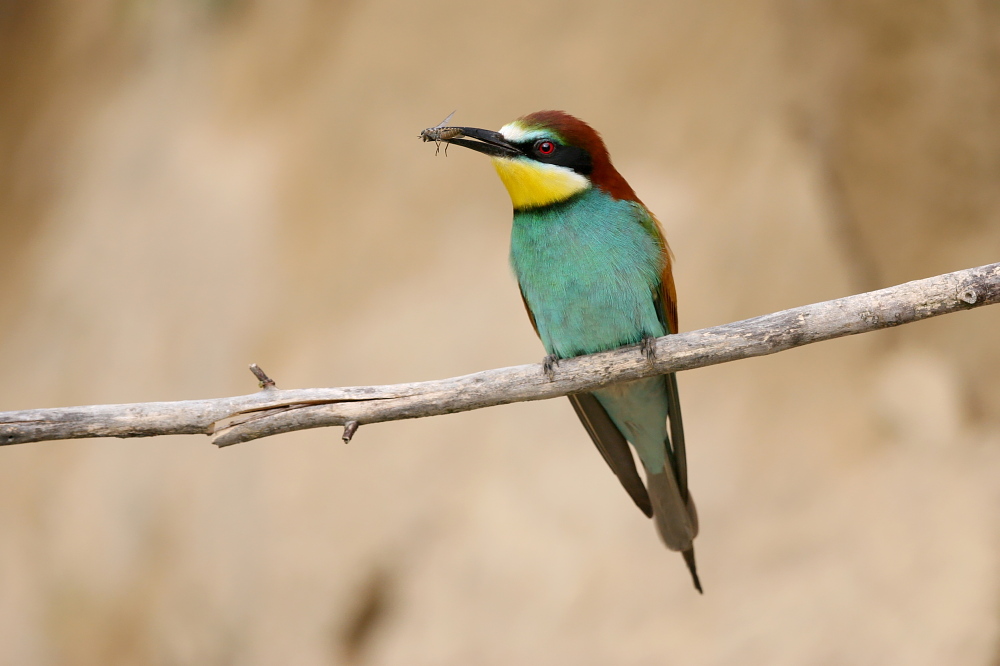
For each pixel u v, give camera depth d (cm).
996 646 923
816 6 1085
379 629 1125
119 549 1252
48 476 1312
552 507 1085
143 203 1342
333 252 1224
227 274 1262
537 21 1180
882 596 972
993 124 1073
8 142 1481
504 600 1076
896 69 1084
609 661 1023
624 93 1129
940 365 1060
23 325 1352
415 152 1217
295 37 1318
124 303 1311
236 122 1326
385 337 1169
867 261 1070
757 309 1045
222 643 1182
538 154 718
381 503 1146
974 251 1067
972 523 974
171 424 566
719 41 1105
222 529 1206
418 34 1234
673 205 1084
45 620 1259
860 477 1023
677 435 731
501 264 1154
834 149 1078
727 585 1021
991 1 1077
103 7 1479
